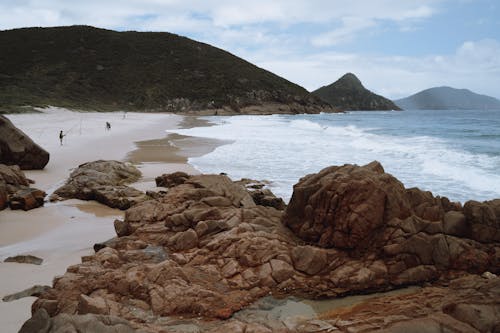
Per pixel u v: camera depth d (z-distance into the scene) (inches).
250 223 422.6
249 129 1888.5
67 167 876.6
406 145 1193.4
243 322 267.7
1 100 2630.4
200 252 375.6
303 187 415.5
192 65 4416.8
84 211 579.5
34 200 583.2
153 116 3083.2
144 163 933.8
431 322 230.2
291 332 244.4
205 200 483.5
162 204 489.7
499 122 2586.1
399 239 362.0
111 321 235.3
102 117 2551.7
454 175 748.6
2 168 661.9
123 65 4163.4
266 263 349.7
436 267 362.0
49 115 2274.9
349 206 370.3
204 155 1046.4
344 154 1031.0
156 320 271.6
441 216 397.4
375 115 4402.1
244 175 800.9
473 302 250.2
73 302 278.1
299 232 403.5
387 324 242.4
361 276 339.3
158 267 320.5
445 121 2805.1
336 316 288.5
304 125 2181.3
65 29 4446.4
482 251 370.6
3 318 279.7
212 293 302.7
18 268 371.2
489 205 401.7
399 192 389.7
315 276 344.2
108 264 345.7
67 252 419.8
